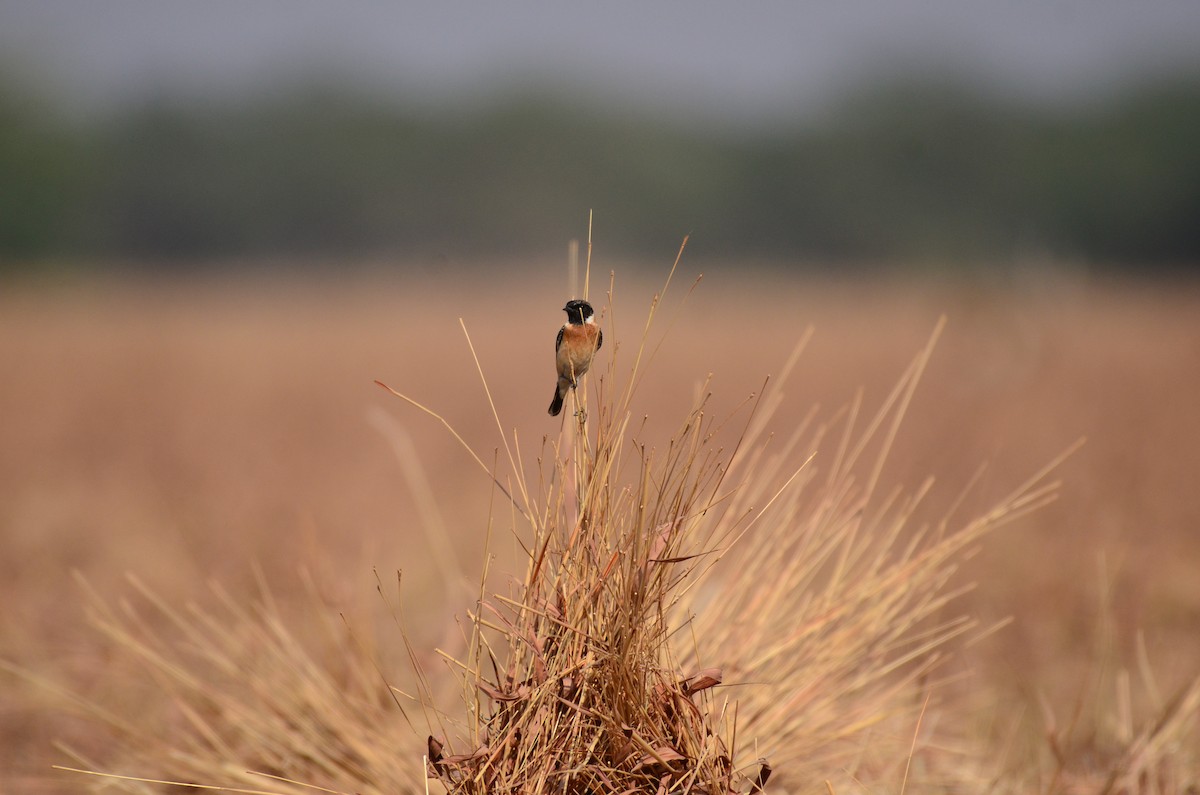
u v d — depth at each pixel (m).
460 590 21.44
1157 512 29.61
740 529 16.06
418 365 73.56
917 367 14.77
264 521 31.86
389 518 31.67
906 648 19.34
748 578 14.23
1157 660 19.92
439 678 17.20
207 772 14.79
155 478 39.53
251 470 41.09
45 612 23.77
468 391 59.59
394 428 24.88
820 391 54.47
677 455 12.13
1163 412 47.53
